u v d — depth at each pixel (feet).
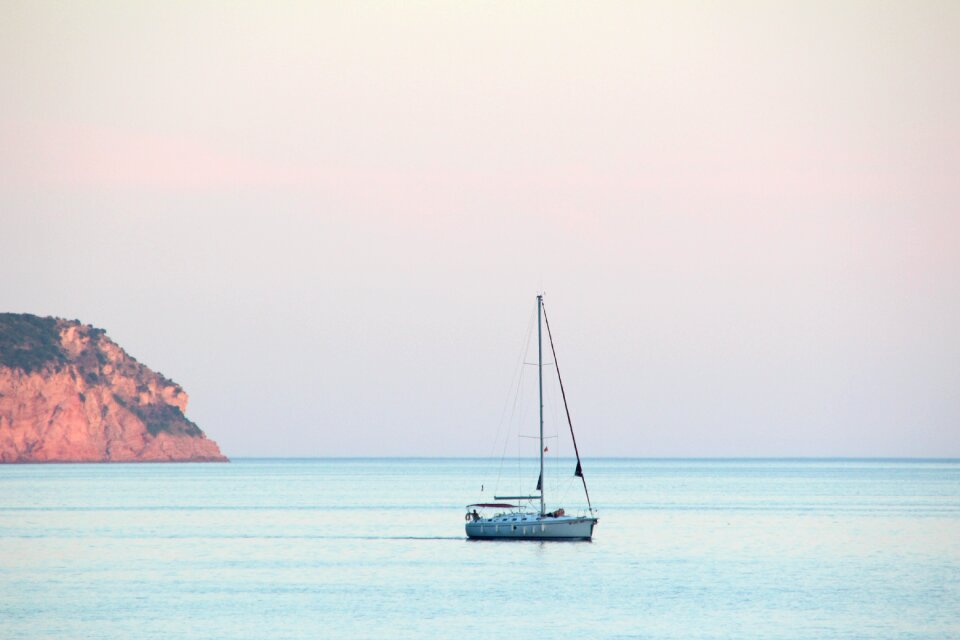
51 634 651.25
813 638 642.63
